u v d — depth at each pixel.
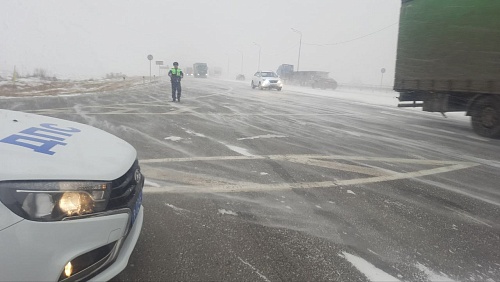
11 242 1.54
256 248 2.65
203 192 3.75
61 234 1.65
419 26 9.58
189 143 6.23
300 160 5.27
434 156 5.86
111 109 10.66
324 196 3.78
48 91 16.70
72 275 1.70
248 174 4.46
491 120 7.82
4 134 2.12
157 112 10.43
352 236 2.90
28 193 1.63
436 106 9.62
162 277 2.23
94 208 1.79
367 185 4.19
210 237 2.79
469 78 8.09
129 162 2.23
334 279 2.30
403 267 2.47
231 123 8.84
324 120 10.15
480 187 4.25
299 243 2.75
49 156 1.93
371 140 7.17
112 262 1.92
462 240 2.89
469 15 7.98
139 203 2.30
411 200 3.75
